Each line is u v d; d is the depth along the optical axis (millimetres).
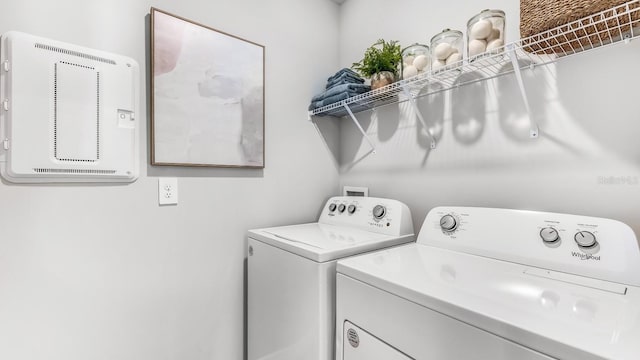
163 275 1324
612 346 512
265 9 1677
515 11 1198
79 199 1127
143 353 1275
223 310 1506
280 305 1247
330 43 2008
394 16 1697
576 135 1051
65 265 1102
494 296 726
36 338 1050
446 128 1448
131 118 1226
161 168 1316
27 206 1033
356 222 1584
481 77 1308
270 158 1690
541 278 857
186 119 1359
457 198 1400
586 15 804
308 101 1875
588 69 1026
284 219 1749
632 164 942
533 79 1154
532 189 1157
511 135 1220
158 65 1281
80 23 1125
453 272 907
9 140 982
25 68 1007
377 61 1519
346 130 2006
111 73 1177
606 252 853
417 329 754
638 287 784
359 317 921
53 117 1054
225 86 1487
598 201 1003
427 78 1269
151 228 1291
